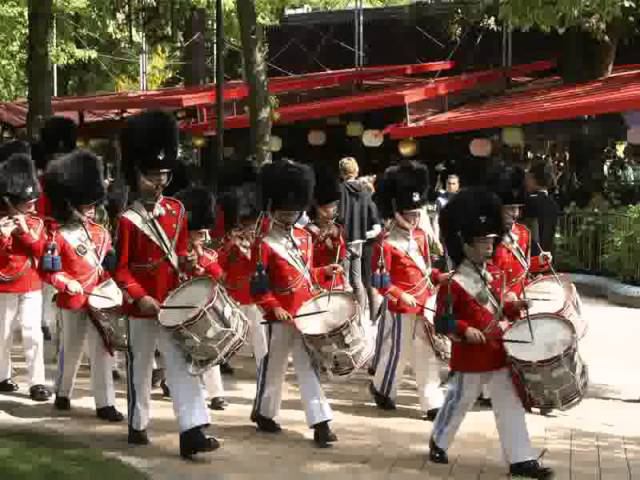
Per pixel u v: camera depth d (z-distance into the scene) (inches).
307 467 468.4
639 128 1219.2
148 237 497.4
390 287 560.7
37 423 537.0
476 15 1550.2
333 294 515.2
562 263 1143.6
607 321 886.4
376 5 1800.0
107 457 463.5
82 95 1843.0
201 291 480.7
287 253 526.3
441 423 474.3
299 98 1550.2
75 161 569.0
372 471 463.8
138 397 501.4
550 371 441.7
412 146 1323.8
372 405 596.7
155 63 2037.4
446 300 459.8
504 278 475.2
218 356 473.4
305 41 1750.7
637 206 1063.6
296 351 509.7
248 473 457.4
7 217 583.5
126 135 502.0
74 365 565.9
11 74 1690.5
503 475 460.8
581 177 1301.7
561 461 482.0
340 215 762.2
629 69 1489.9
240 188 639.8
